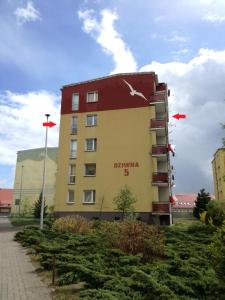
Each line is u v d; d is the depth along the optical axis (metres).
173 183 41.44
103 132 39.62
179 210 72.31
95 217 37.28
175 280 7.55
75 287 9.12
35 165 66.69
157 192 36.28
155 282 7.14
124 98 39.91
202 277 7.63
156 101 38.75
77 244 13.62
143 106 39.00
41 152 66.88
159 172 36.66
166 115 40.59
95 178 38.44
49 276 10.52
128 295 7.29
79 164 39.56
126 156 38.00
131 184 37.03
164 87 41.34
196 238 17.36
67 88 43.06
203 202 58.19
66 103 42.47
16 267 12.27
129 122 38.97
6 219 52.59
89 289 7.48
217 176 60.38
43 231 19.52
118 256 11.02
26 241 18.25
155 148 37.22
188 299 6.78
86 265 9.36
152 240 12.04
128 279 7.88
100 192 37.84
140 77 40.06
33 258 14.16
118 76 40.84
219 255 6.49
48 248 12.37
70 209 38.53
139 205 36.12
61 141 41.22
